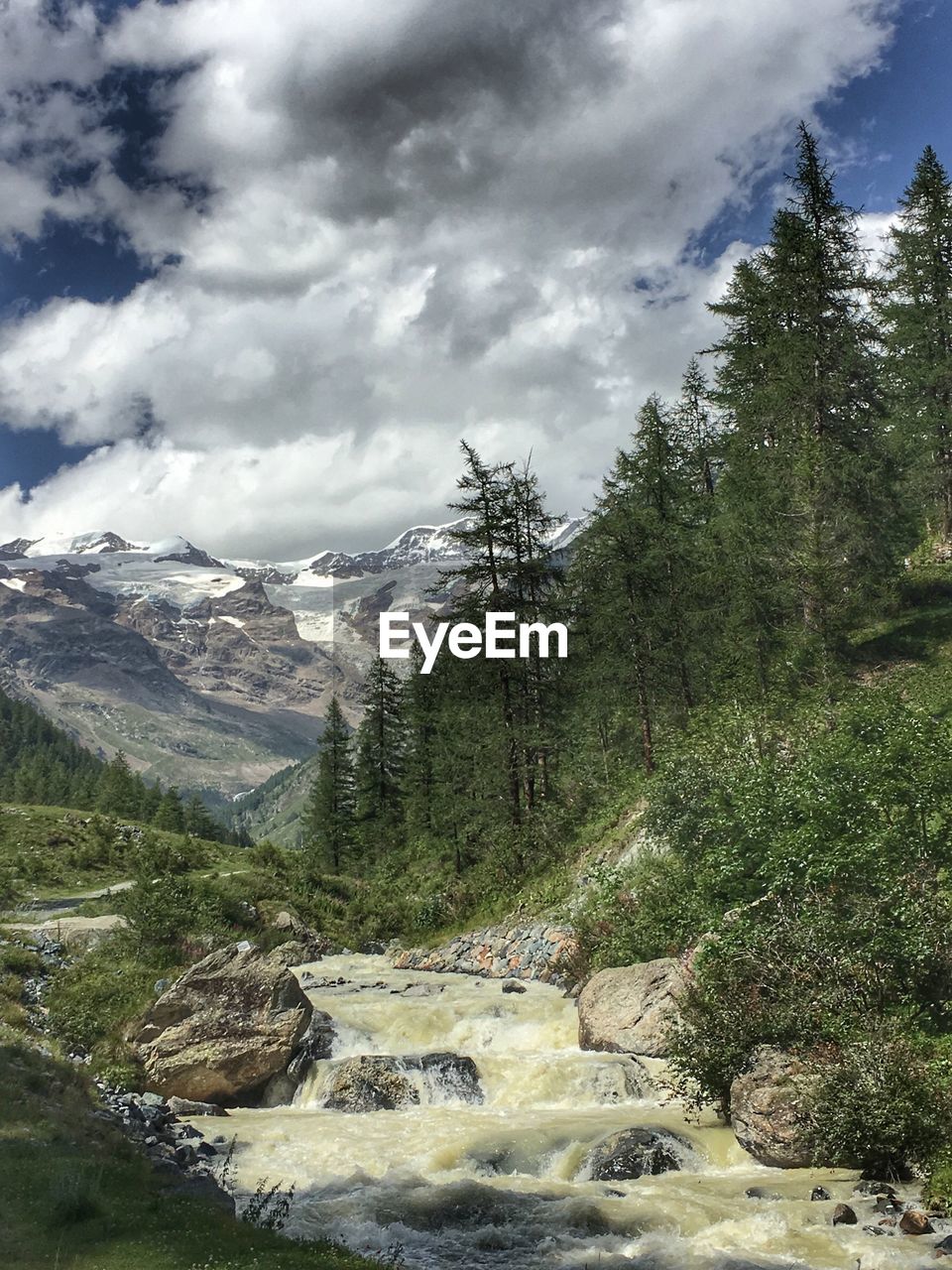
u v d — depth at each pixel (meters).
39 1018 21.06
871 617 38.50
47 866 50.78
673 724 38.19
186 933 28.75
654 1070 18.11
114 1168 12.52
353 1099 18.17
